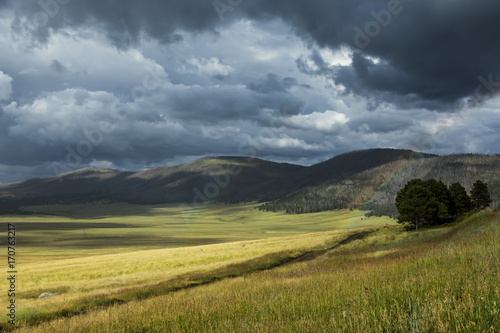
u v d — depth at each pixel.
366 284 10.80
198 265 50.44
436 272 9.85
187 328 8.54
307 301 9.58
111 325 10.79
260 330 7.00
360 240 59.16
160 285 28.64
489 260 10.24
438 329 4.91
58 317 18.36
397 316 5.80
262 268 40.09
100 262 60.62
